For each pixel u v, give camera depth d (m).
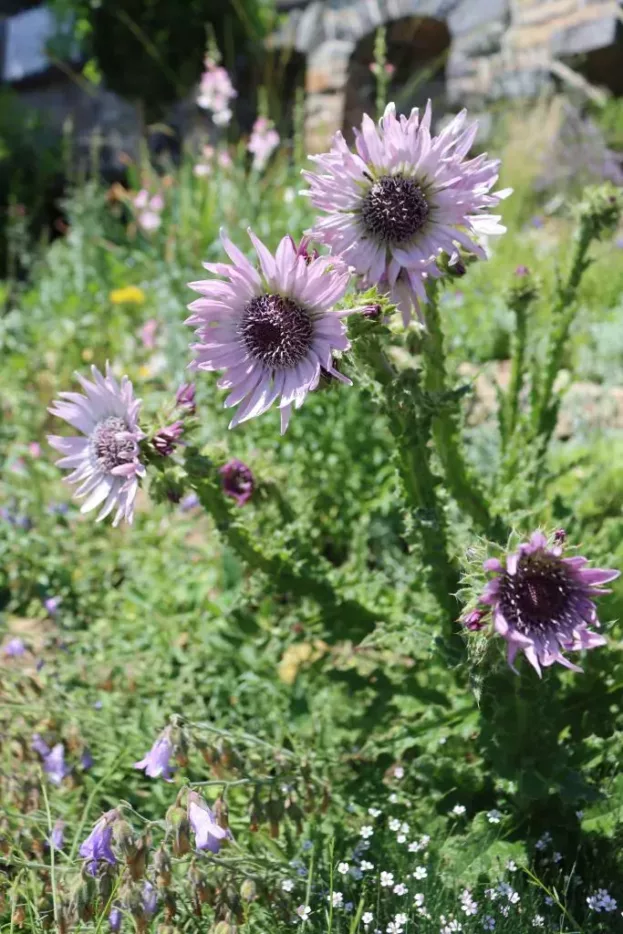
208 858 0.35
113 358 1.06
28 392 0.93
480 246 0.38
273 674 0.52
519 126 1.55
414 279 0.38
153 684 0.54
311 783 0.42
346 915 0.38
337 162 0.38
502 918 0.37
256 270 0.37
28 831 0.40
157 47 1.86
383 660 0.51
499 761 0.41
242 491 0.49
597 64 1.57
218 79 1.26
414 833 0.42
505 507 0.49
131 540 0.72
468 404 0.72
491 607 0.34
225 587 0.58
